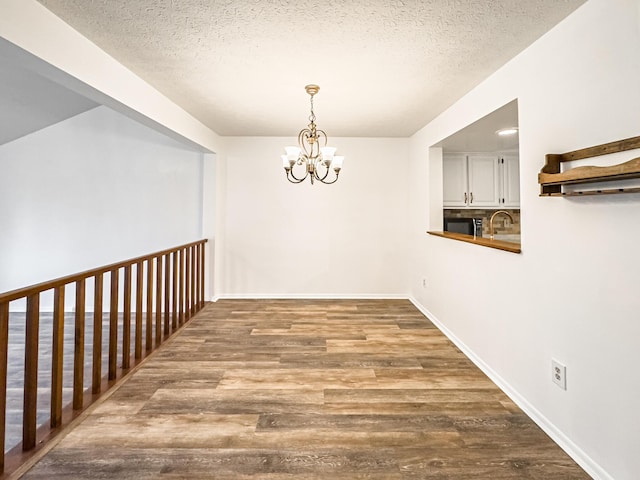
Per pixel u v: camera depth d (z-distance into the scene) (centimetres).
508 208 534
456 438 199
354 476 170
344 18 197
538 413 213
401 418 218
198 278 455
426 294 438
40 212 466
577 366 182
